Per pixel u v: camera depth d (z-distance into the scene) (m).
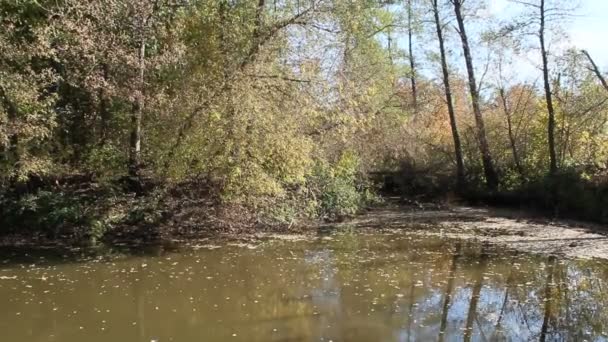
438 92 27.31
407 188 25.16
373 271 11.09
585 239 14.70
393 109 24.03
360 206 20.80
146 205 14.28
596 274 10.84
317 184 17.80
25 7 13.30
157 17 14.30
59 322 7.93
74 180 15.26
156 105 14.08
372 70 21.73
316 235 15.52
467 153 26.88
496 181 24.03
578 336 7.47
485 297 9.30
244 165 14.18
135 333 7.51
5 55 12.16
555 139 23.52
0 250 12.75
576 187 18.69
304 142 14.49
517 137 26.00
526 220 18.53
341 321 8.03
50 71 12.84
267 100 14.18
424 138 26.80
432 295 9.41
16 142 12.83
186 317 8.20
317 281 10.30
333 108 15.37
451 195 24.58
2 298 9.07
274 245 13.89
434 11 26.06
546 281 10.33
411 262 11.95
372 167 24.23
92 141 15.62
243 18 14.66
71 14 13.38
